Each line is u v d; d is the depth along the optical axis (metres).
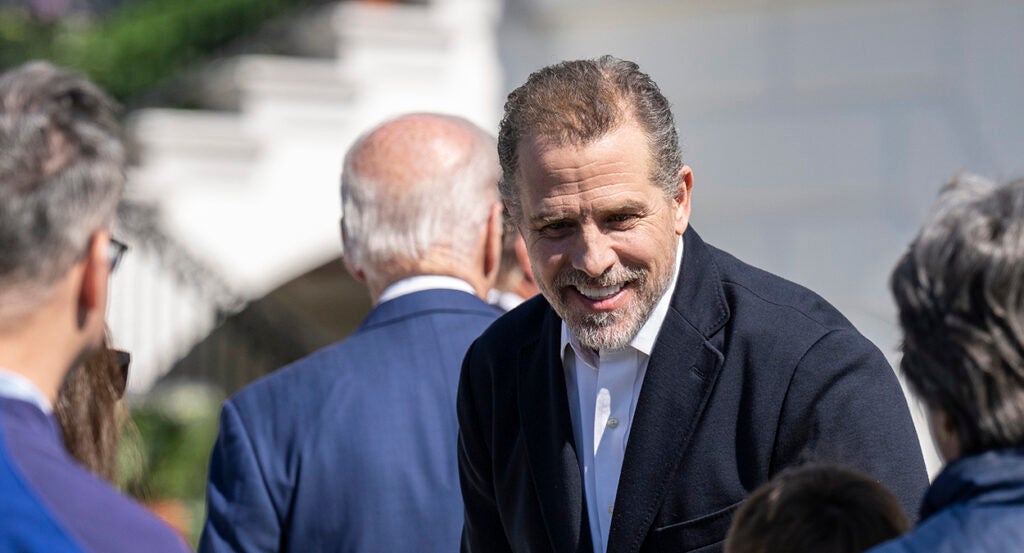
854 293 19.80
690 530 6.60
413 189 8.39
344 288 27.64
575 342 6.95
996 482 4.51
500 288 10.18
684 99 20.91
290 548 7.84
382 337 8.28
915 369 4.80
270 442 7.98
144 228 21.58
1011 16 19.19
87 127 4.91
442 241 8.42
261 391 8.18
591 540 6.87
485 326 8.40
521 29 22.47
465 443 7.48
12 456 4.54
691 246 7.04
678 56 20.97
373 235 8.44
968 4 19.36
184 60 24.08
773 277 7.09
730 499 6.56
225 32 24.00
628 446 6.72
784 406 6.52
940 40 19.47
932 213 4.86
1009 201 4.68
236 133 22.17
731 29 20.62
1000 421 4.56
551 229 6.66
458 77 22.62
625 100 6.62
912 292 4.76
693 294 6.85
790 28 20.27
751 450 6.55
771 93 20.36
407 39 22.58
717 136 20.70
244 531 7.83
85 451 6.29
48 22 26.20
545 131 6.55
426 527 7.88
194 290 22.03
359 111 22.50
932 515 4.69
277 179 22.34
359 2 22.86
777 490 5.36
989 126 19.22
